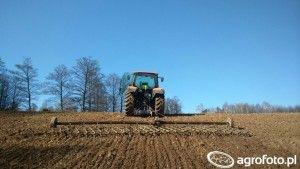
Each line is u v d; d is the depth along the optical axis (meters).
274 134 15.33
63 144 12.84
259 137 14.56
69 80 45.84
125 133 14.45
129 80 20.66
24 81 45.22
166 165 10.47
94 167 10.12
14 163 10.36
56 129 15.12
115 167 10.16
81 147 12.40
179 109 51.16
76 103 45.28
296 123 18.61
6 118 19.97
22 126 16.55
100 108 46.94
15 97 44.97
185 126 16.00
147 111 19.94
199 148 12.52
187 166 10.41
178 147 12.63
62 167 10.08
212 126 16.09
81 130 14.84
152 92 19.70
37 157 11.09
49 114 22.53
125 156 11.34
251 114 22.91
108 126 16.02
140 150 12.13
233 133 14.72
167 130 14.72
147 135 14.37
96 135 14.26
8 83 45.09
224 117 20.31
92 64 46.12
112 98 48.69
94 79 46.03
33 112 24.61
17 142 13.12
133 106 19.70
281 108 36.91
